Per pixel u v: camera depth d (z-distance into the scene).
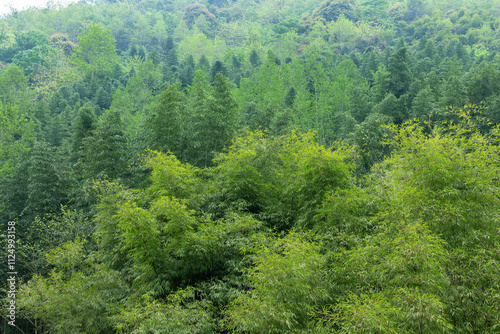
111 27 137.25
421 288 8.03
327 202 11.83
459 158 10.15
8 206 28.00
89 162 25.17
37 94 73.94
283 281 8.55
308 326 8.80
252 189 15.38
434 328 7.56
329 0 135.25
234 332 9.58
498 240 8.98
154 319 9.76
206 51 106.56
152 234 11.79
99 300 12.88
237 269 12.48
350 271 10.03
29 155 29.89
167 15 167.00
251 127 32.19
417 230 8.65
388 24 128.00
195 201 14.76
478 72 39.44
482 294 8.38
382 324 7.15
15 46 100.62
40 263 22.25
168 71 74.75
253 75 58.22
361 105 46.06
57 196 26.77
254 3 180.38
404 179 10.99
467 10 126.81
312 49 75.12
